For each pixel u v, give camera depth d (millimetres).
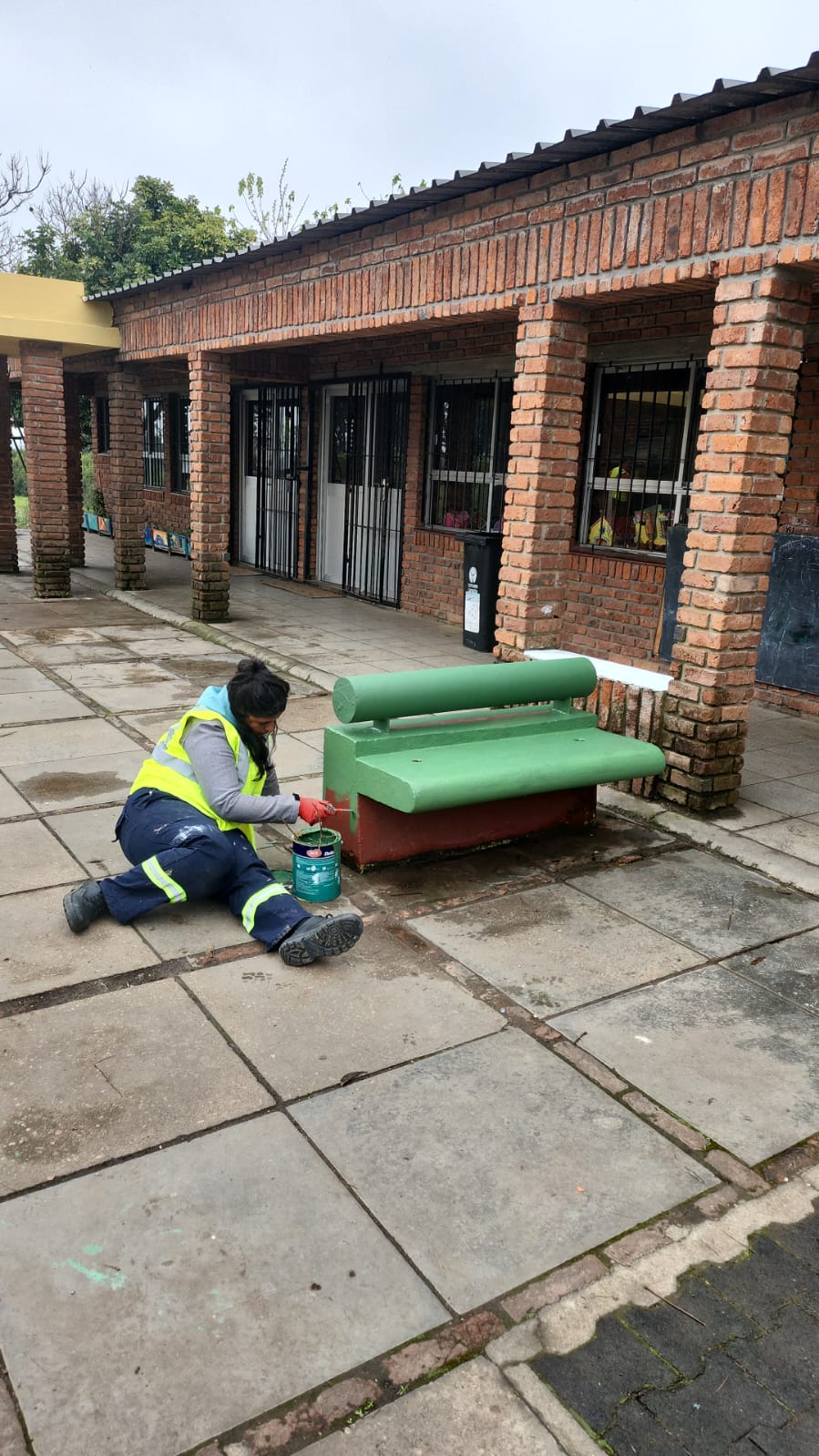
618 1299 2262
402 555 11648
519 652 6324
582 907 4227
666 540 8555
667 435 8438
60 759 5816
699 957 3836
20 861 4402
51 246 22062
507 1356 2109
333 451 13148
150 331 10750
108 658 8617
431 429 11141
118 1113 2795
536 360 5957
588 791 5086
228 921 3949
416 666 8578
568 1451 1915
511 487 6266
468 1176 2615
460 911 4145
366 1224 2439
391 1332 2150
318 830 4227
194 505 10180
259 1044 3146
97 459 20312
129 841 3928
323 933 3496
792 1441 1950
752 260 4609
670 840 5008
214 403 9992
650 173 5078
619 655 8906
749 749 6559
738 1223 2504
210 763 3785
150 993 3410
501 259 6109
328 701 7410
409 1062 3088
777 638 7688
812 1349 2160
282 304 8422
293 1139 2719
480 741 4727
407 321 6996
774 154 4469
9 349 11789
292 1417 1957
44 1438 1893
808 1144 2807
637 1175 2654
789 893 4438
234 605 11648
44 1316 2146
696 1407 2014
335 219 7043
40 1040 3117
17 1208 2432
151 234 21516
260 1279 2266
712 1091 3021
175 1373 2035
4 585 12852
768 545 4969
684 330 7941
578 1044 3230
